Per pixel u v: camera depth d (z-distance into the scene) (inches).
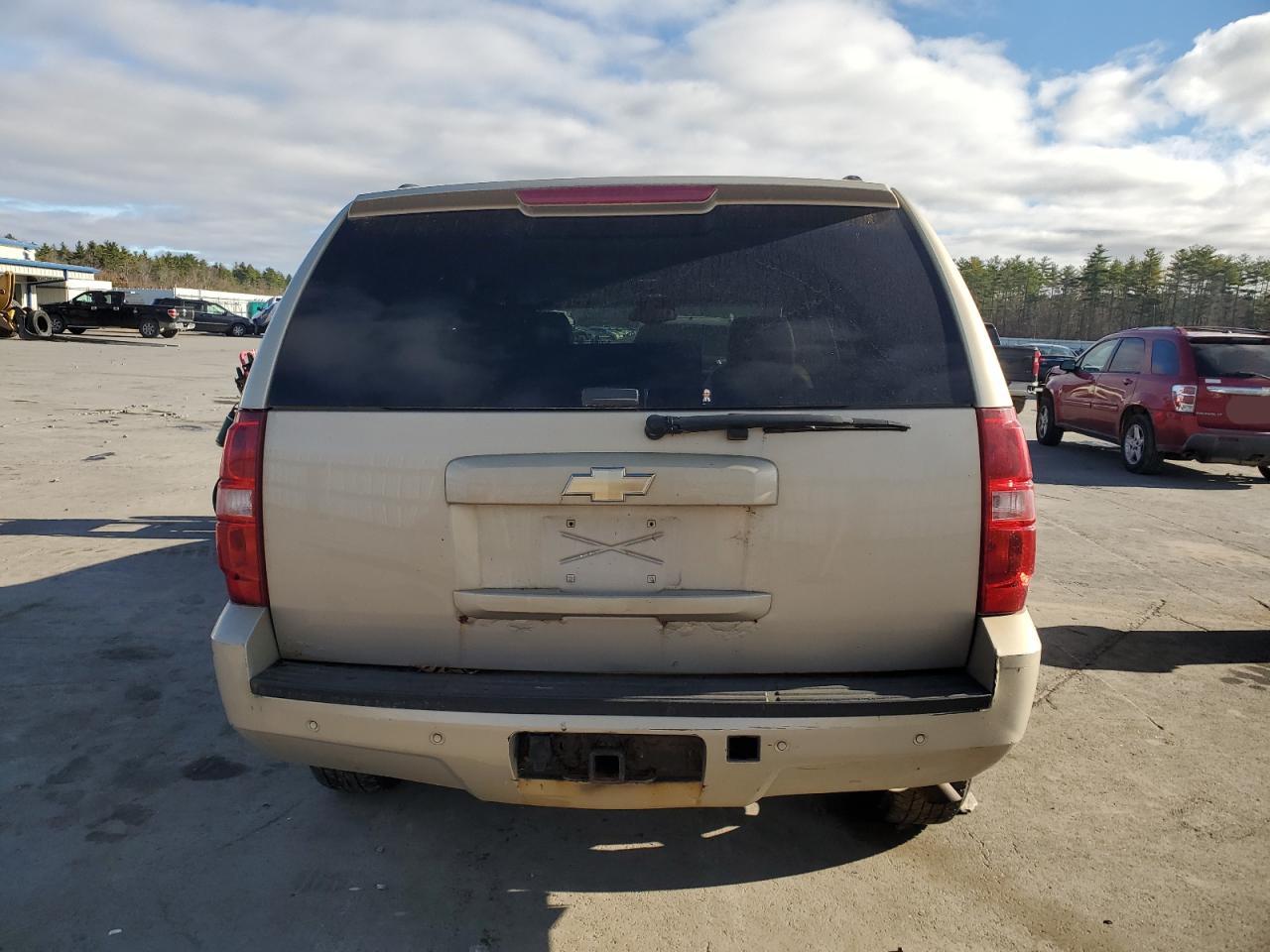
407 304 94.7
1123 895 104.9
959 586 88.1
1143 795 128.2
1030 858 112.5
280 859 110.3
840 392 88.7
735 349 91.4
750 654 89.4
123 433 464.1
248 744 139.6
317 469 89.8
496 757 85.6
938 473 86.7
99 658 171.0
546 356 91.9
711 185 98.0
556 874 108.2
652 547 88.1
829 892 105.0
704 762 84.6
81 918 98.5
